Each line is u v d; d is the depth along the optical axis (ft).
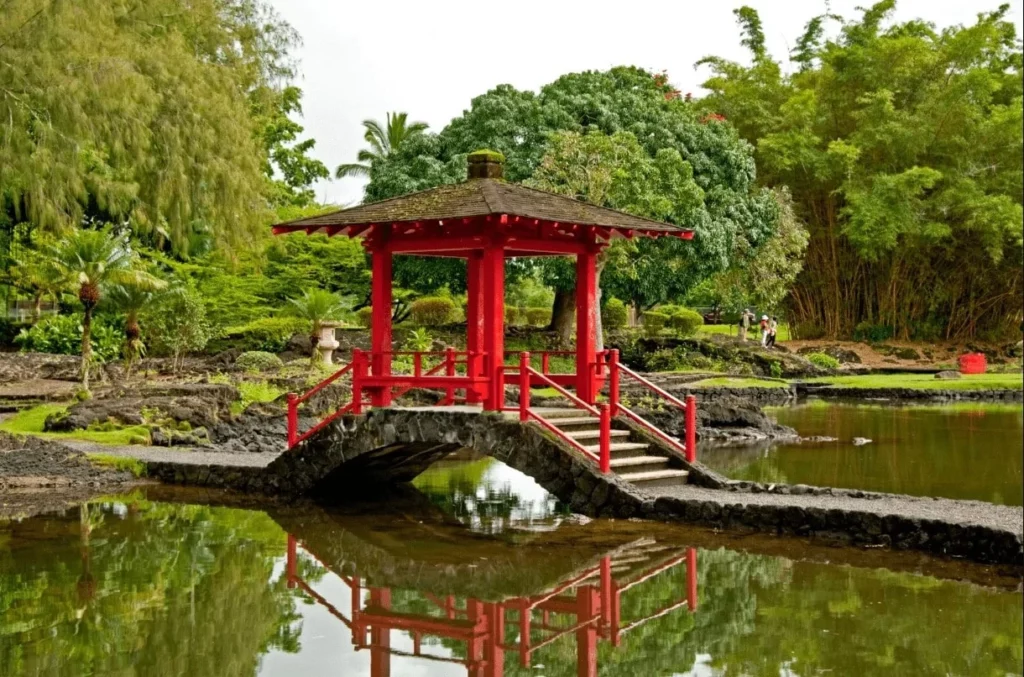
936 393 117.80
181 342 97.30
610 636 33.14
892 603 35.19
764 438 81.00
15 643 31.71
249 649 31.68
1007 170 163.43
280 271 130.31
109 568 40.32
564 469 47.11
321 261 128.06
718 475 50.31
